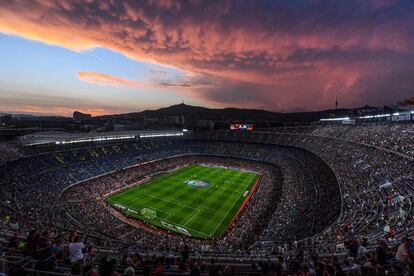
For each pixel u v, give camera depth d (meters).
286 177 79.94
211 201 65.62
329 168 67.69
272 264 14.77
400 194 37.16
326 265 12.14
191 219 54.84
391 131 69.50
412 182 38.94
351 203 41.88
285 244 30.12
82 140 92.69
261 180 84.44
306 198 55.94
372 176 49.25
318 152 85.69
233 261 20.83
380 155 57.50
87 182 73.44
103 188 70.81
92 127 169.88
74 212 51.03
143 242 40.94
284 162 99.81
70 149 87.06
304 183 67.62
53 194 59.62
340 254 20.66
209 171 98.19
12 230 22.30
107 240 33.16
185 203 63.75
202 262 19.50
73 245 11.49
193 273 9.47
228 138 138.12
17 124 148.12
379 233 26.80
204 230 50.09
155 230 50.06
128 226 48.31
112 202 62.41
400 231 24.73
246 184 81.38
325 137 98.00
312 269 11.62
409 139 57.28
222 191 73.94
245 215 55.66
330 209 44.22
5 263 8.64
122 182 77.12
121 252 21.73
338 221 36.56
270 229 45.00
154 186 76.44
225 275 10.29
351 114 132.62
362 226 31.08
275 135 128.12
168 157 112.81
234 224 52.72
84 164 82.00
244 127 142.62
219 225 52.34
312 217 44.19
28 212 42.06
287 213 50.75
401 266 10.95
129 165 92.81
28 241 12.20
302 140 111.75
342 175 56.38
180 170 98.50
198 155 122.69
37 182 62.62
